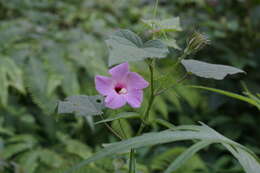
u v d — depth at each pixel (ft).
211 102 7.79
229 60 7.88
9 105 7.04
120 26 7.65
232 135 7.72
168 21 3.51
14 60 7.00
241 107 8.11
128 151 3.69
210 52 8.17
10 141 6.85
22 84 6.69
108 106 3.35
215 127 7.97
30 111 7.28
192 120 8.02
